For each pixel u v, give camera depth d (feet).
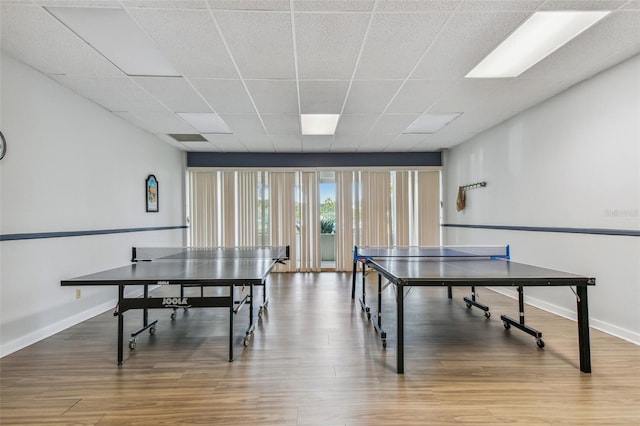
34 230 9.68
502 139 15.42
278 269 21.80
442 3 6.79
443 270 8.81
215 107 12.97
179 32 7.75
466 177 19.01
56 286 10.52
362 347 9.23
